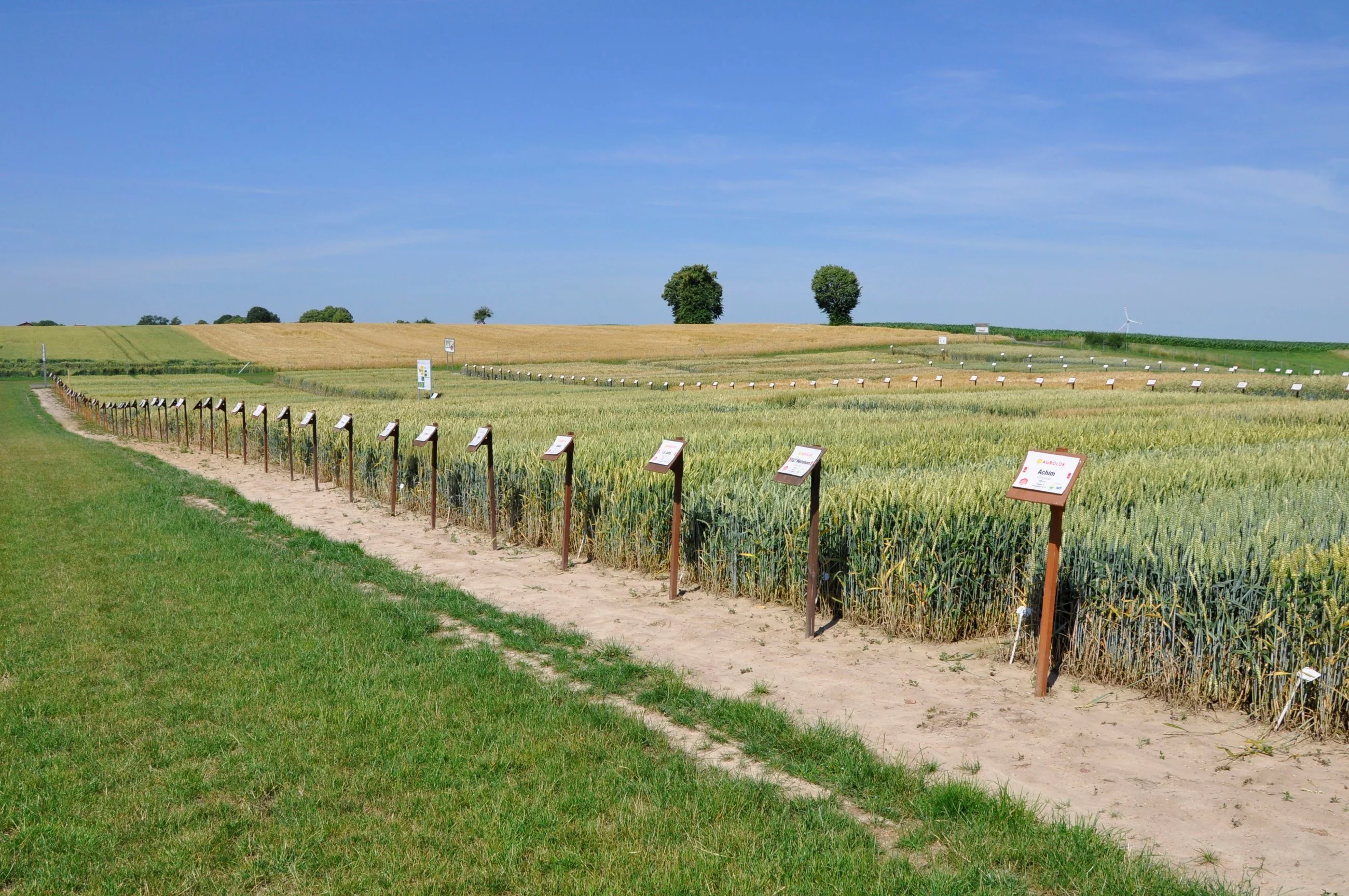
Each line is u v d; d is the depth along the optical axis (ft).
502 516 46.24
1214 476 37.88
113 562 37.81
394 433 53.21
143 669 24.47
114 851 15.34
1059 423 67.87
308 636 27.37
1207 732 20.90
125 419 127.75
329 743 19.51
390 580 35.50
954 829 15.97
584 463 42.57
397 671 24.11
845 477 38.96
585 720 20.80
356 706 21.57
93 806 16.83
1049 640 22.99
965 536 27.73
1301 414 79.66
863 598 29.94
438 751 19.11
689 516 35.96
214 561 38.09
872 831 16.21
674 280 463.42
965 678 24.71
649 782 17.80
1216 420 71.15
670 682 23.65
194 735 19.97
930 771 18.44
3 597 32.09
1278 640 20.95
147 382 239.71
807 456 28.43
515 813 16.44
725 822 16.16
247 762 18.60
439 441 56.49
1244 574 21.76
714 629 29.58
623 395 143.64
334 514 54.39
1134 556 23.52
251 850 15.38
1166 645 23.16
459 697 22.33
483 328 409.69
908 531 28.63
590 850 15.29
